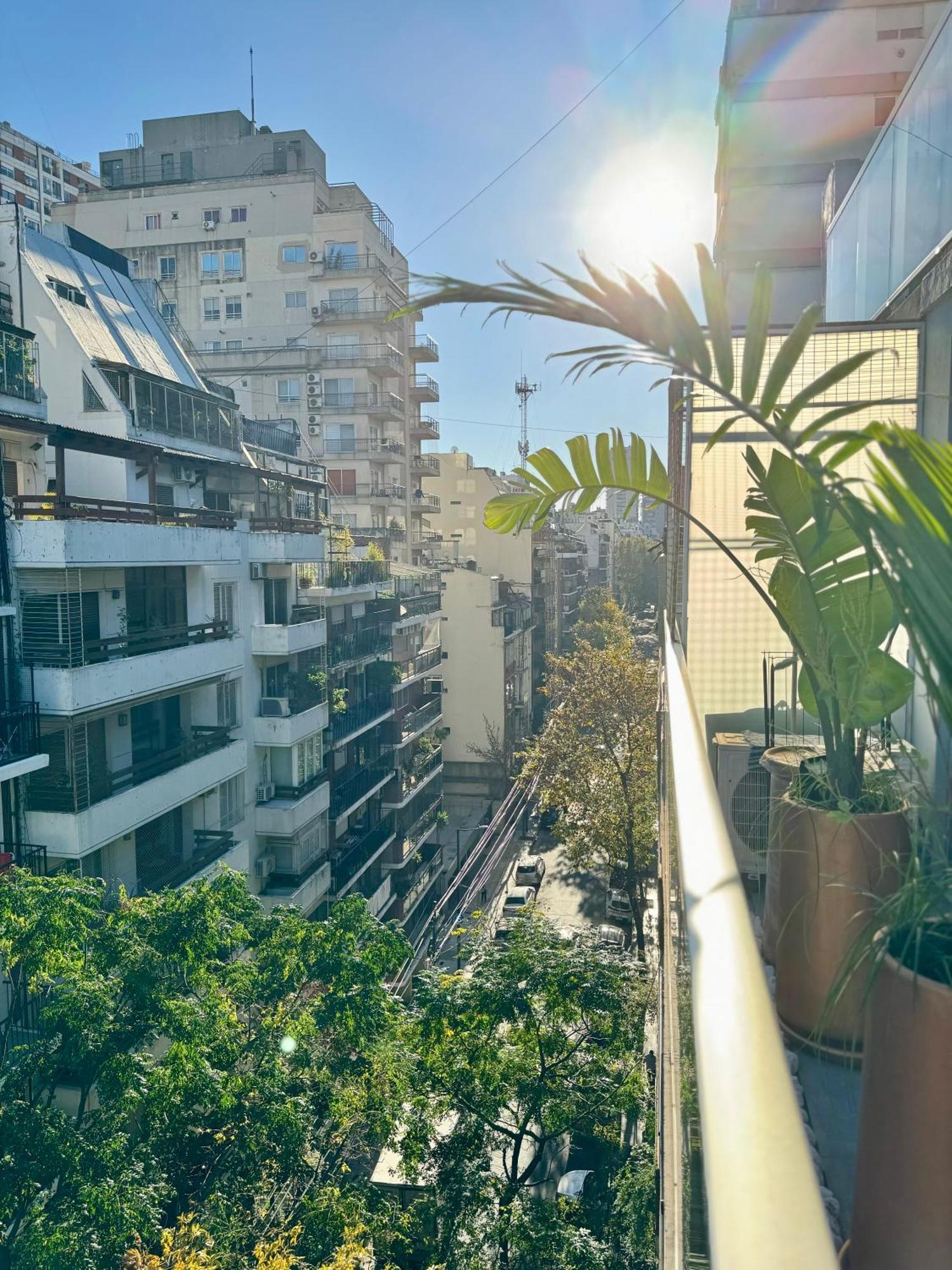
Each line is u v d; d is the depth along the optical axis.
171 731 20.77
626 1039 13.62
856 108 12.55
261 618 24.08
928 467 1.25
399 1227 12.42
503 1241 12.14
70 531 15.27
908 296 4.54
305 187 44.84
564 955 14.18
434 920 35.22
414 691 40.31
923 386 4.29
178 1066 11.03
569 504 3.81
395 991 23.55
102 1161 9.78
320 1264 11.02
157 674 18.02
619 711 30.27
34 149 74.56
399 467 48.72
